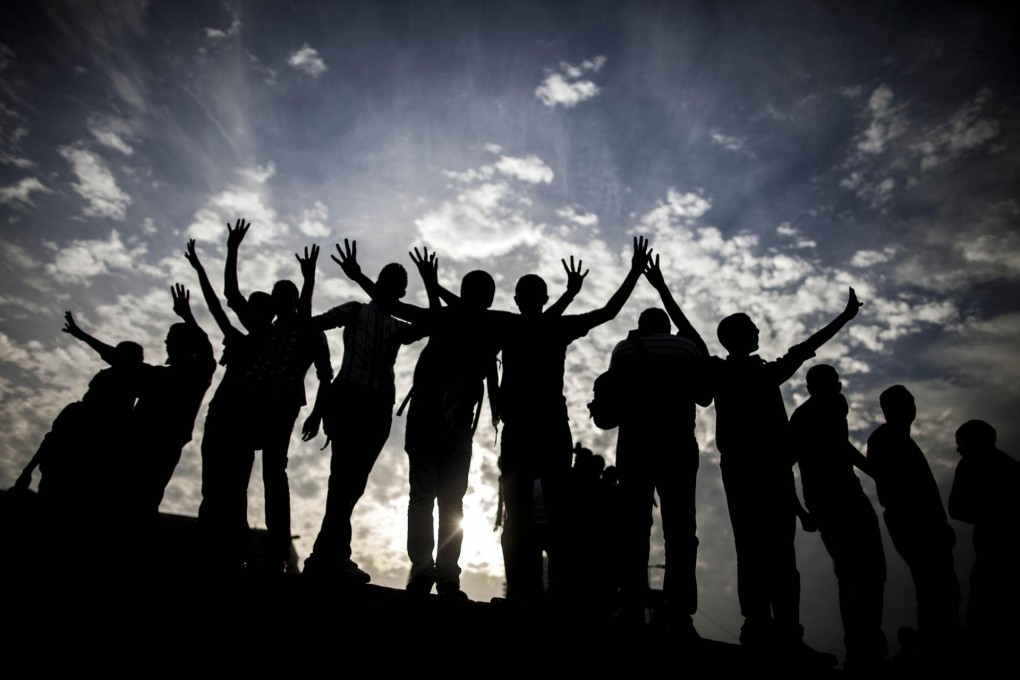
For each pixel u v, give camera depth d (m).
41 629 2.58
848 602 4.03
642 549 3.76
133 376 5.07
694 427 4.03
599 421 4.39
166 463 4.61
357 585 3.11
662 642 2.90
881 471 4.75
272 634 2.64
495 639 2.75
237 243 4.66
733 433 4.12
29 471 4.54
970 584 4.32
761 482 3.89
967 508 4.59
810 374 4.81
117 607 2.66
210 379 5.03
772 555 3.74
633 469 3.91
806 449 4.50
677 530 3.76
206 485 4.00
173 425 4.71
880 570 4.04
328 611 2.73
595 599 3.99
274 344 4.46
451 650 2.70
